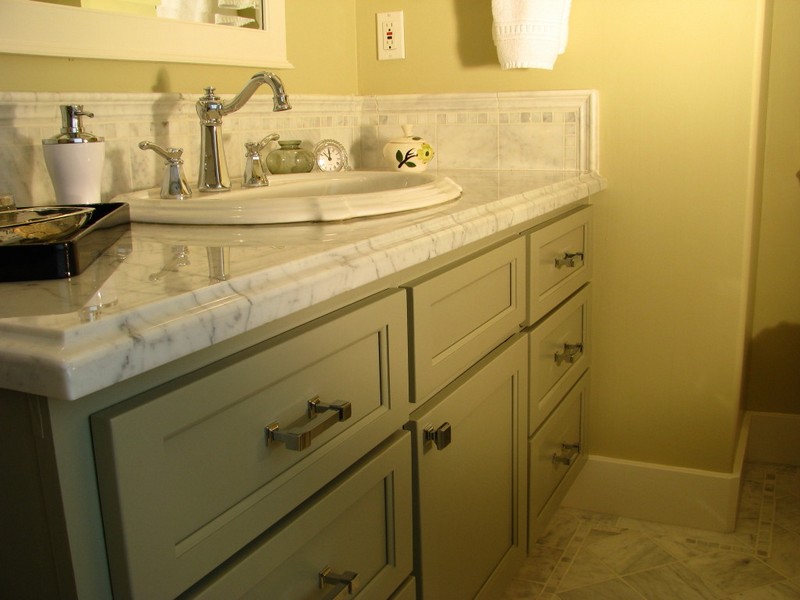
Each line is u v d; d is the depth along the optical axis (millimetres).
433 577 1156
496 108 1968
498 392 1376
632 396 2014
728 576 1779
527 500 1553
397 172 1680
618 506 2070
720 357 1909
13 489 634
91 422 611
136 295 669
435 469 1136
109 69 1364
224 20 1592
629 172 1896
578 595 1725
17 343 576
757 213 2129
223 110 1369
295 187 1556
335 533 924
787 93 2152
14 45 1178
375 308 947
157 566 656
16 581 659
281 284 762
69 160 1096
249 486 764
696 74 1790
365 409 960
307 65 1896
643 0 1802
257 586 796
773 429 2350
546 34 1794
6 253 735
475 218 1206
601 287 1986
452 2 1969
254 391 750
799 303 2279
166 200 1161
